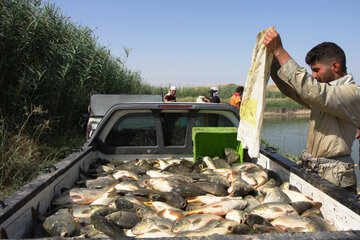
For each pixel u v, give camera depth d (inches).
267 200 106.0
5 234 72.0
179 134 174.2
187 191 113.7
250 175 129.6
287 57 90.9
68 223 87.7
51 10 381.4
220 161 156.0
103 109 290.0
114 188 120.0
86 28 450.3
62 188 117.2
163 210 99.7
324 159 104.1
